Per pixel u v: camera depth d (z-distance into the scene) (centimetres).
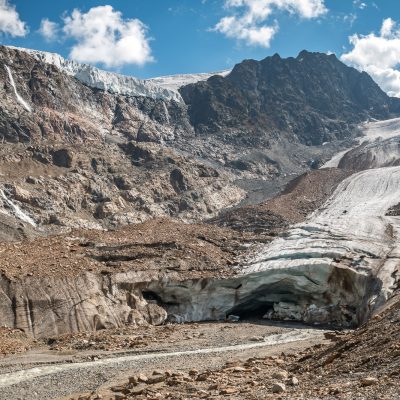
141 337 3806
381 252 5062
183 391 1933
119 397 1964
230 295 5012
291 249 5322
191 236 5800
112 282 4544
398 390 1366
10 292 3972
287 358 2600
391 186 10500
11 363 2916
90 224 12888
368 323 2714
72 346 3494
